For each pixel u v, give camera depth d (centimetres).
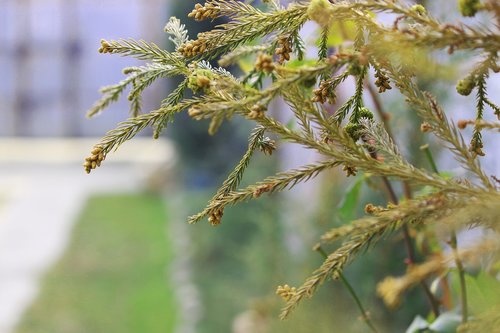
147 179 1232
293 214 405
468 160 72
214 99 71
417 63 68
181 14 845
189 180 1031
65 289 737
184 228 855
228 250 652
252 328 387
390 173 71
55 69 1662
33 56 1650
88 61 1664
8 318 667
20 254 880
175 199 1087
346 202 125
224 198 77
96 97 1677
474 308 100
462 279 98
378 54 66
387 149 75
